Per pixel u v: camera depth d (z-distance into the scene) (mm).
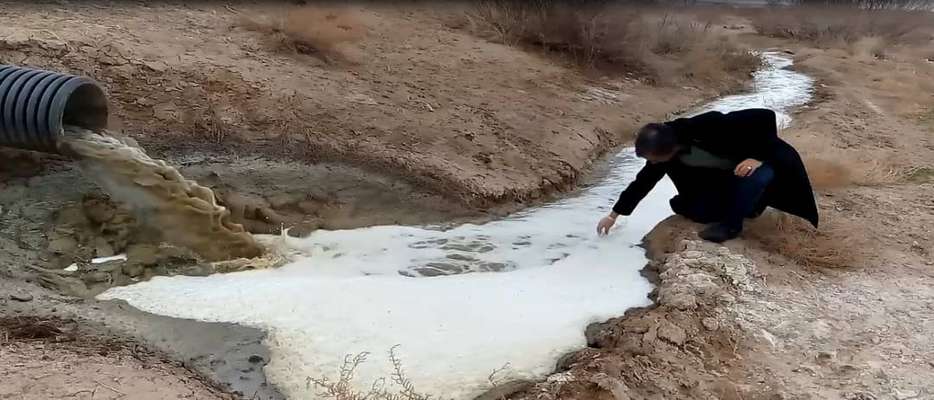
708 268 6199
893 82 17875
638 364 5043
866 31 27312
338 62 10945
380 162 8438
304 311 5508
